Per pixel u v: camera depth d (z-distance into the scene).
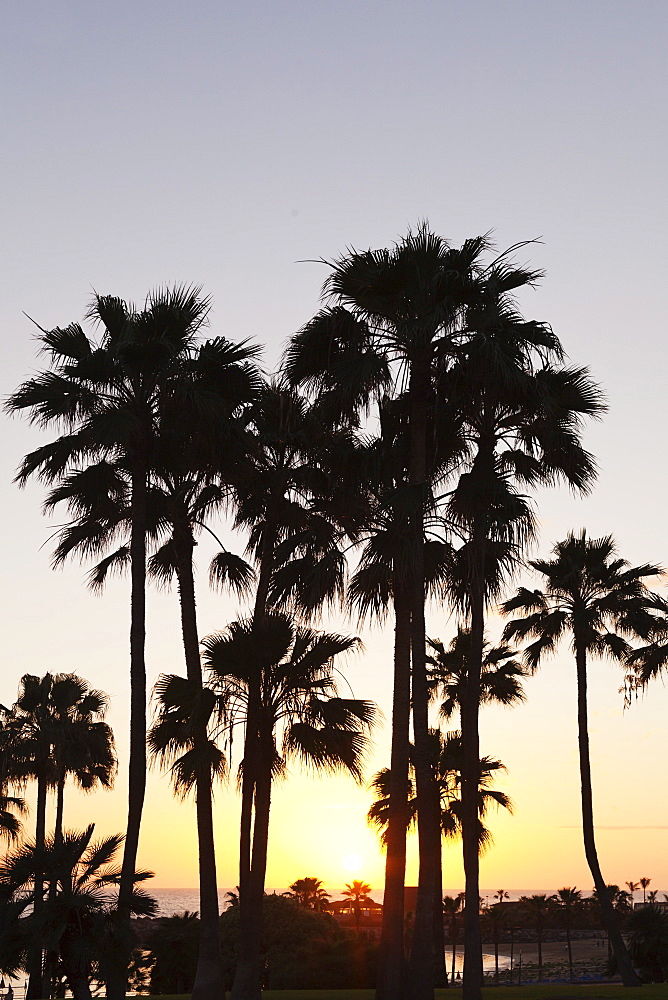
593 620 39.16
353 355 23.19
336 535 26.95
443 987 36.88
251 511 28.88
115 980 22.27
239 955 24.84
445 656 42.78
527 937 178.75
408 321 22.16
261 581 28.16
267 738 25.42
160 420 27.38
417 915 21.34
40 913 21.67
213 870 25.55
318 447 27.72
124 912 22.38
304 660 25.20
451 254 23.31
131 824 24.78
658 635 39.00
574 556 40.69
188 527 28.22
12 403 25.77
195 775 24.73
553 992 31.25
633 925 59.50
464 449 25.39
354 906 134.00
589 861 38.59
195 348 27.17
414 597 22.64
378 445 24.88
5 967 21.50
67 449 25.84
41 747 42.84
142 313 26.50
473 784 25.02
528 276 23.42
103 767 44.78
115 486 27.81
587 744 39.56
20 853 22.36
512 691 41.31
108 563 28.89
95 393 26.45
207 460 27.77
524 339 23.19
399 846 21.88
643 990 32.62
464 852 24.89
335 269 23.55
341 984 44.19
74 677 45.12
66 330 26.81
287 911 61.28
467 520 24.27
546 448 25.27
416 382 23.25
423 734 22.23
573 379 25.34
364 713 24.58
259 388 27.72
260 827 25.30
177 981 39.78
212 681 25.39
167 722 24.72
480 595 25.00
